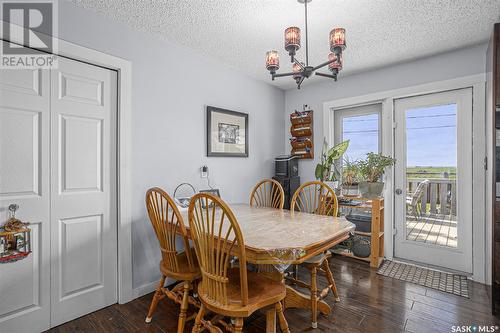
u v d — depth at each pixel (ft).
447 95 8.95
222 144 9.70
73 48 6.03
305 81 11.60
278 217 6.77
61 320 6.02
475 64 8.19
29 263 5.61
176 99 8.26
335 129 11.74
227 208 3.96
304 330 5.75
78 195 6.30
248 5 6.17
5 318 5.32
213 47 8.41
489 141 7.42
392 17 6.63
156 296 6.06
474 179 8.15
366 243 9.70
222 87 9.79
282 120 12.84
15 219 5.39
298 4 6.13
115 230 6.92
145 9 6.31
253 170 11.18
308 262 6.10
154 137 7.67
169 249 5.54
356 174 10.40
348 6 6.17
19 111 5.48
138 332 5.72
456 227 8.85
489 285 7.80
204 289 4.65
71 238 6.20
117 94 6.93
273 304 4.77
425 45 8.18
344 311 6.48
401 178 9.96
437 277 8.40
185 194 8.50
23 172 5.53
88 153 6.46
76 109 6.25
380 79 10.13
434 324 5.90
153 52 7.65
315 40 7.88
